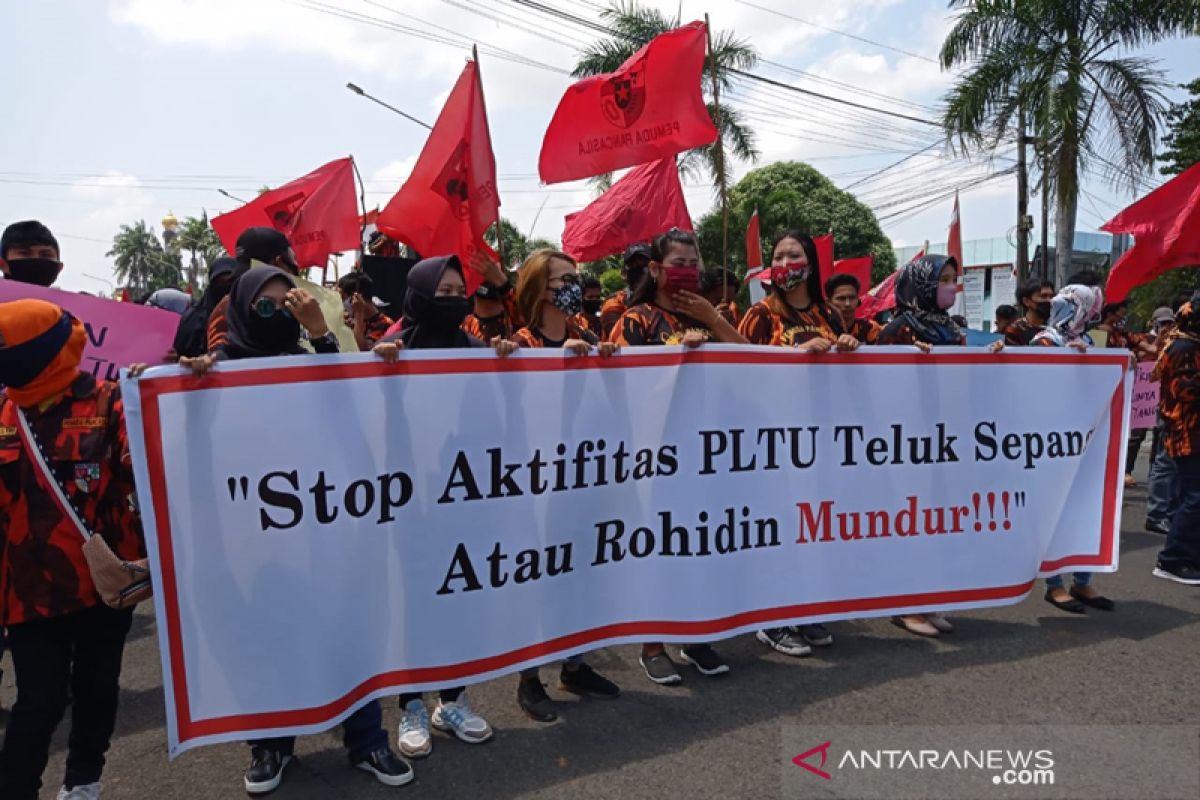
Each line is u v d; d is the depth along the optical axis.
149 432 2.73
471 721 3.31
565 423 3.45
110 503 2.71
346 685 3.00
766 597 3.88
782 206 25.77
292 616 2.92
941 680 3.79
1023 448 4.37
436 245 4.46
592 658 4.23
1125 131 13.32
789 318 4.29
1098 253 30.72
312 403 2.96
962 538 4.24
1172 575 5.34
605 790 2.93
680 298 3.88
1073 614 4.68
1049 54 13.21
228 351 3.02
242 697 2.85
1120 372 4.57
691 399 3.71
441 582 3.20
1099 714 3.43
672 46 5.13
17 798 2.59
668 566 3.68
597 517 3.54
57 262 4.49
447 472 3.21
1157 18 12.99
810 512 3.96
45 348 2.55
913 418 4.14
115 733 3.57
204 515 2.81
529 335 3.67
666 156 5.19
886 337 4.46
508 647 3.33
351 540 3.03
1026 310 6.65
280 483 2.91
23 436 2.59
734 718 3.46
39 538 2.57
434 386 3.18
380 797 2.92
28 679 2.60
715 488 3.76
